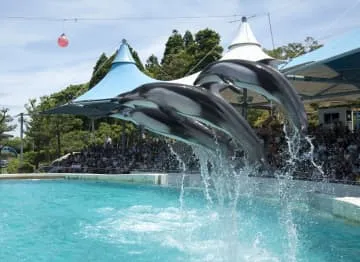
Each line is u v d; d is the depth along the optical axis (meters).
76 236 10.04
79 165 23.34
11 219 12.21
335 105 27.67
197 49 41.81
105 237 9.89
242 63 5.38
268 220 11.06
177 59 39.50
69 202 15.28
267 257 8.05
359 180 12.65
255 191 14.17
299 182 13.57
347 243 8.59
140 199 15.67
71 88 42.19
